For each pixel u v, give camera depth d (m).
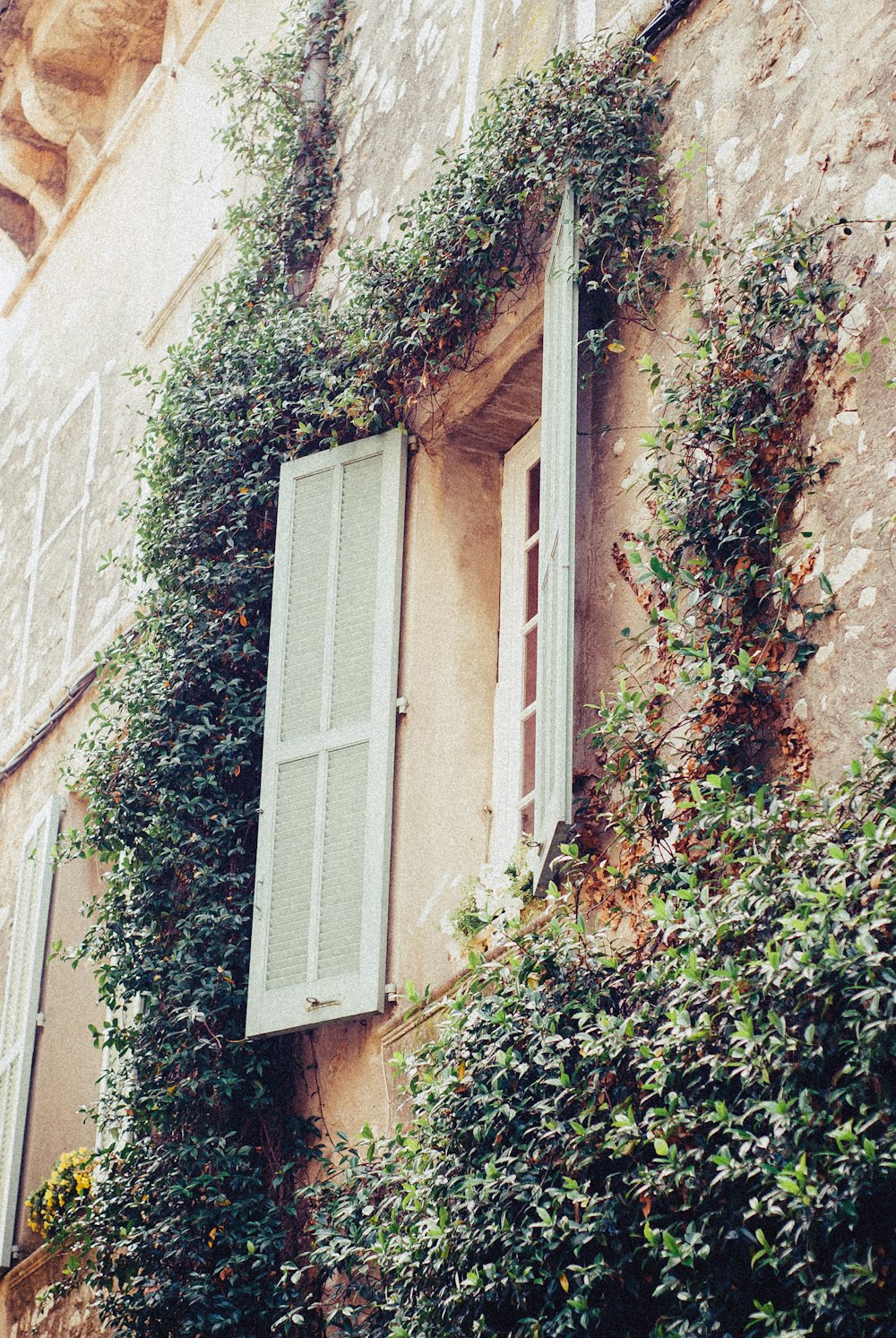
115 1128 7.09
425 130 8.05
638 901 5.05
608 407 5.99
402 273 7.00
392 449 7.22
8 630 12.26
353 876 6.56
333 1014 6.36
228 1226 6.37
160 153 11.91
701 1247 4.07
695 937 4.35
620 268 6.07
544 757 5.54
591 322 6.12
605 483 5.90
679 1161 4.14
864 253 5.02
